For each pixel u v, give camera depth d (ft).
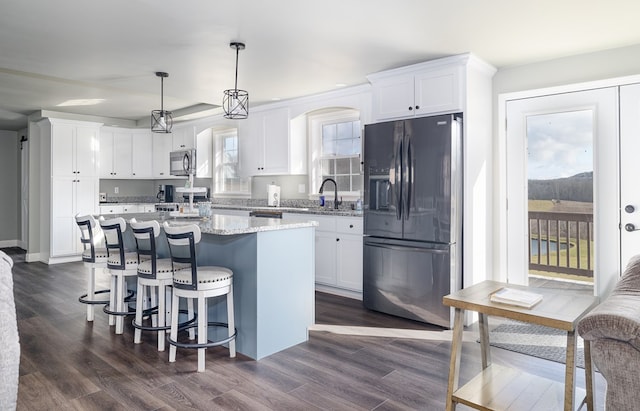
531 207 12.48
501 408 6.17
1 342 3.57
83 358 9.27
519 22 9.45
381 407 7.22
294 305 10.09
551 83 12.01
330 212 14.69
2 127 25.12
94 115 22.41
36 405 7.26
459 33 10.08
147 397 7.54
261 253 9.27
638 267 6.68
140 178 24.31
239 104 12.16
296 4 8.61
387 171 12.42
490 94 12.94
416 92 12.50
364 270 13.07
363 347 9.98
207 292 8.66
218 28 9.86
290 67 12.83
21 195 25.67
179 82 14.53
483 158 12.50
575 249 11.77
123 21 9.46
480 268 12.31
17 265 20.18
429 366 8.91
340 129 17.37
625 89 10.97
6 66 12.73
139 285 10.03
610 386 5.29
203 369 8.63
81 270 18.99
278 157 17.88
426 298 11.69
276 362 9.10
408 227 12.01
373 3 8.57
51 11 8.92
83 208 21.24
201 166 21.85
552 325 5.52
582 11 8.86
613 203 11.18
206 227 9.12
